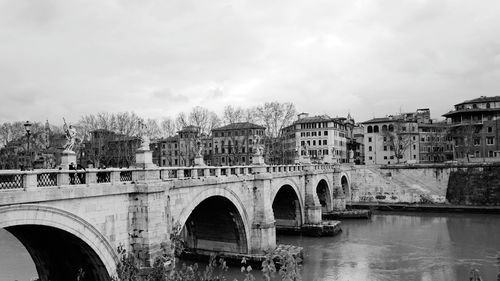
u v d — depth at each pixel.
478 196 82.31
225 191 37.34
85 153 86.50
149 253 25.11
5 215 18.03
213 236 44.03
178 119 105.44
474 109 100.19
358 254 48.00
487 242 52.84
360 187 90.06
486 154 98.75
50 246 24.05
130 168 25.73
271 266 13.81
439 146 121.31
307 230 59.50
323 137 118.62
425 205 81.38
